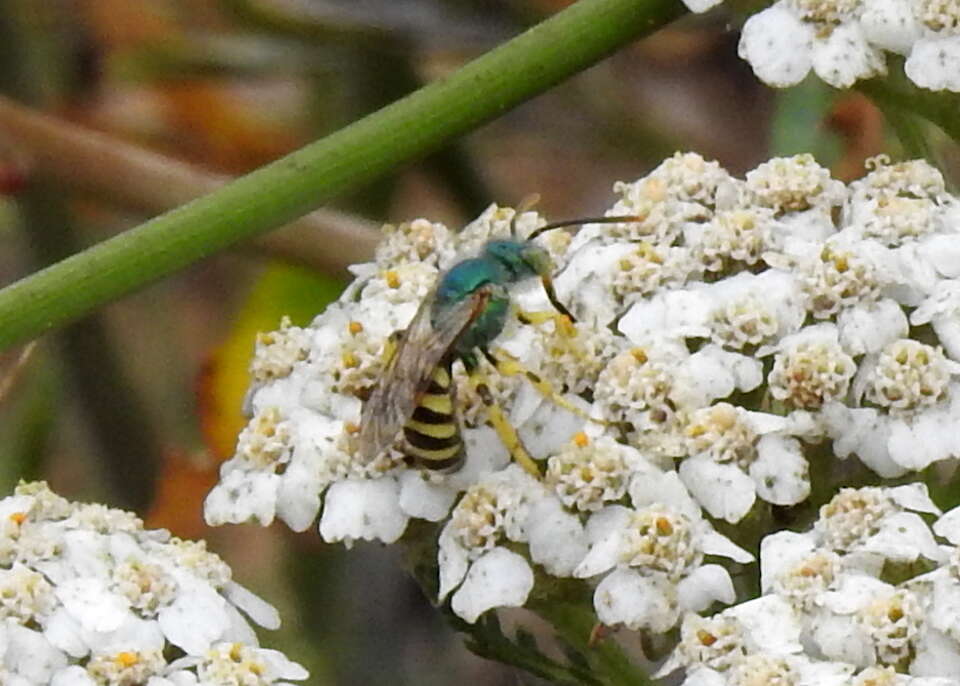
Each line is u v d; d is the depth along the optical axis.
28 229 0.21
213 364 0.20
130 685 0.17
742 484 0.17
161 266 0.18
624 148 0.24
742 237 0.18
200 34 0.23
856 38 0.18
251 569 0.22
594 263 0.18
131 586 0.17
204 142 0.23
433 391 0.17
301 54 0.22
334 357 0.18
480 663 0.23
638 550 0.17
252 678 0.17
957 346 0.17
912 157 0.19
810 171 0.18
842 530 0.17
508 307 0.18
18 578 0.17
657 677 0.17
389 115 0.18
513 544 0.17
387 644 0.22
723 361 0.17
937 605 0.17
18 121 0.20
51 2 0.22
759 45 0.18
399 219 0.23
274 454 0.18
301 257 0.20
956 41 0.18
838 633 0.17
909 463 0.17
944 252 0.18
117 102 0.23
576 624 0.18
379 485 0.18
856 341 0.17
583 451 0.17
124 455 0.22
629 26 0.18
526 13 0.22
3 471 0.22
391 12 0.22
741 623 0.17
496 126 0.24
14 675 0.17
